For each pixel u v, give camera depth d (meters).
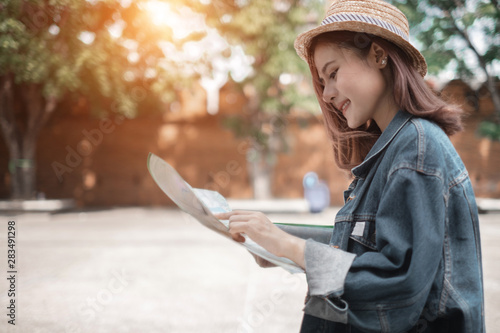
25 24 9.83
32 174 14.81
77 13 10.57
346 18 0.89
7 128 14.34
